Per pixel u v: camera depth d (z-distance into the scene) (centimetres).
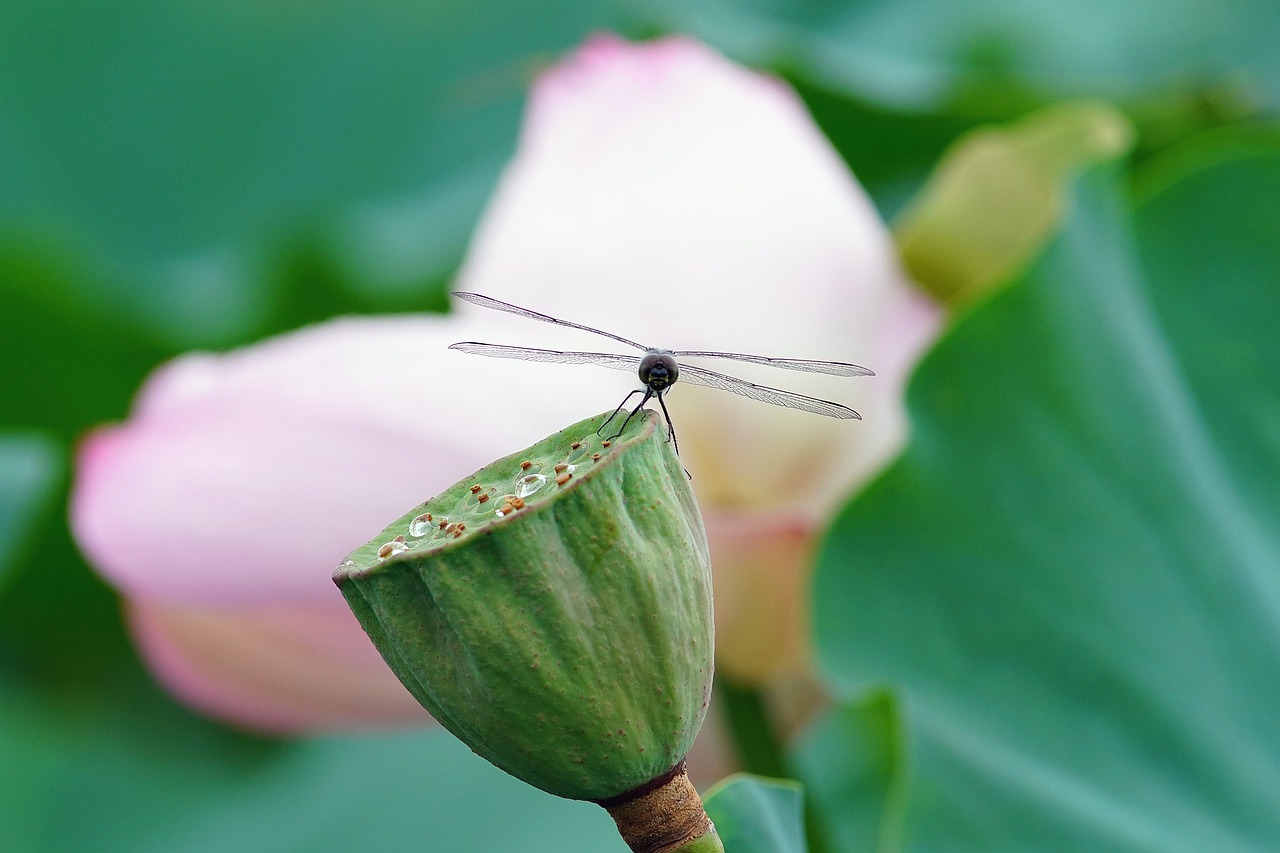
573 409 91
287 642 94
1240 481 93
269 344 94
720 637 94
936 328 98
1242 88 123
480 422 90
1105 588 90
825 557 91
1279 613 90
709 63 97
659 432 72
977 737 89
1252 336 94
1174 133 123
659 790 71
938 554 91
